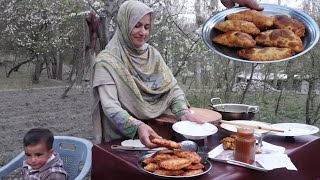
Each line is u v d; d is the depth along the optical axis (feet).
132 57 6.57
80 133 16.88
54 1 34.55
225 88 18.24
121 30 6.48
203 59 18.70
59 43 35.24
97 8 16.61
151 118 6.56
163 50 18.31
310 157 6.28
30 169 5.90
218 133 6.52
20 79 41.81
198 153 5.24
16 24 36.73
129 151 5.57
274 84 20.11
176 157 4.84
